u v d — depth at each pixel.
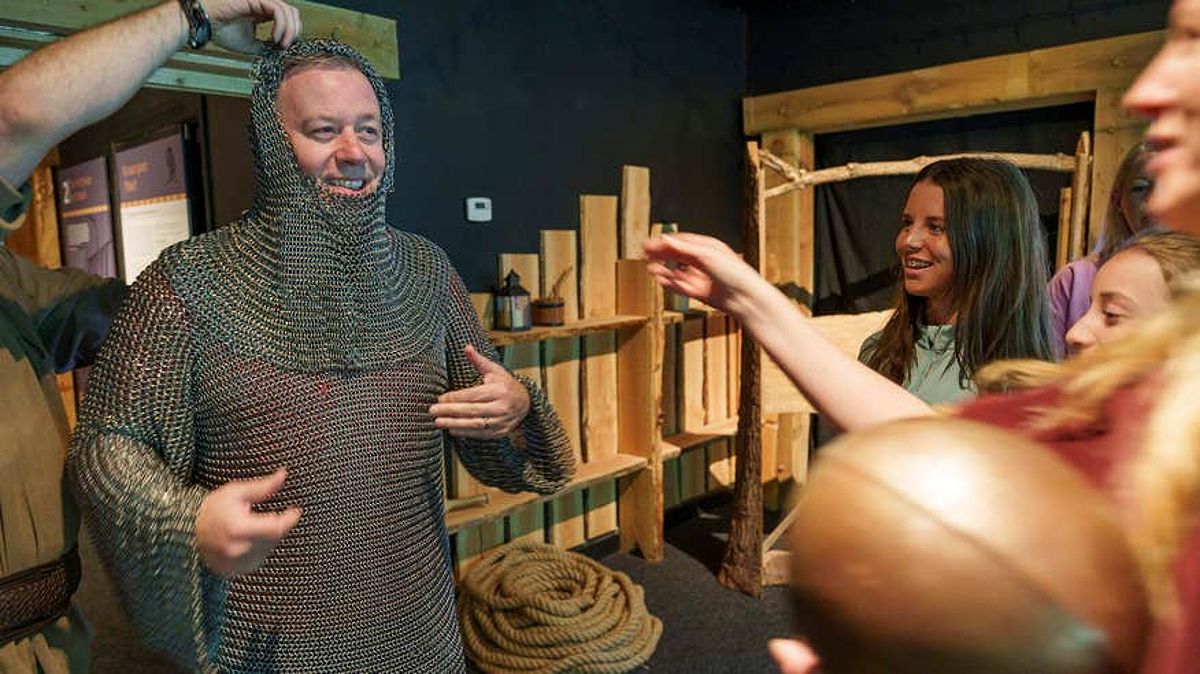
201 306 1.10
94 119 0.98
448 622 1.31
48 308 1.14
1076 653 0.32
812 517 0.38
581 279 3.28
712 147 3.95
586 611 2.65
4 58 2.04
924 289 1.58
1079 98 3.11
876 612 0.34
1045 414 0.54
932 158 2.99
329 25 2.39
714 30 3.89
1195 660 0.33
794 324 0.74
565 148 3.27
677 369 3.79
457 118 2.88
